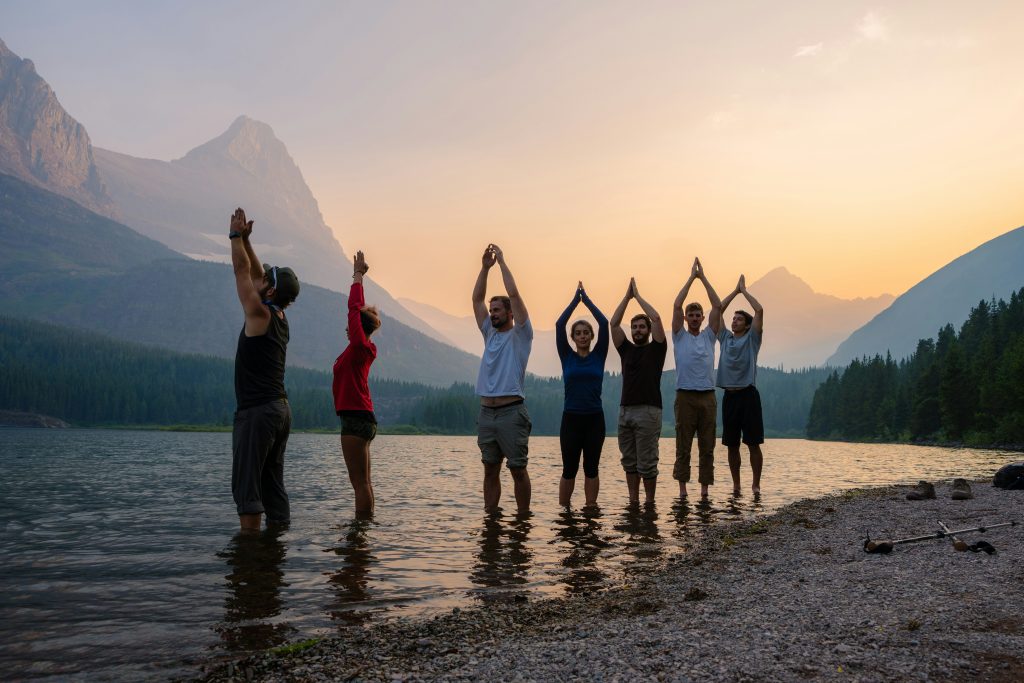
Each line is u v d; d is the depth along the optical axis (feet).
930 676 11.76
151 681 11.94
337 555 22.45
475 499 40.16
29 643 13.71
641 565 22.27
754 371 45.34
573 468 36.88
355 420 31.45
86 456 94.89
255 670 12.52
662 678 11.81
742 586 19.11
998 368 280.72
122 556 21.81
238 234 25.77
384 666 12.75
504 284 33.81
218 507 35.01
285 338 27.25
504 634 14.88
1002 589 17.28
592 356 37.42
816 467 85.76
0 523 28.78
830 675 11.84
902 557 22.25
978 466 91.20
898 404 404.36
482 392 34.17
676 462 42.39
